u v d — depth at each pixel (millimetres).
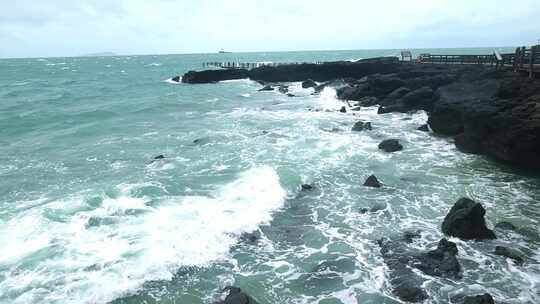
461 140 20812
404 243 11242
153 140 23234
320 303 8961
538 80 19359
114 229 11953
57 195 14734
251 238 11797
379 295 9156
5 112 32156
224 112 33594
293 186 15586
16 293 9070
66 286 9336
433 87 32594
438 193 15023
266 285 9625
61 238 11406
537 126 16562
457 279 9609
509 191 15180
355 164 18406
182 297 9156
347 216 13227
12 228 11945
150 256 10555
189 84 60656
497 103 19156
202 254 10820
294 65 60438
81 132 25203
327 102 38031
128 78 74750
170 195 14648
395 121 28266
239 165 18125
